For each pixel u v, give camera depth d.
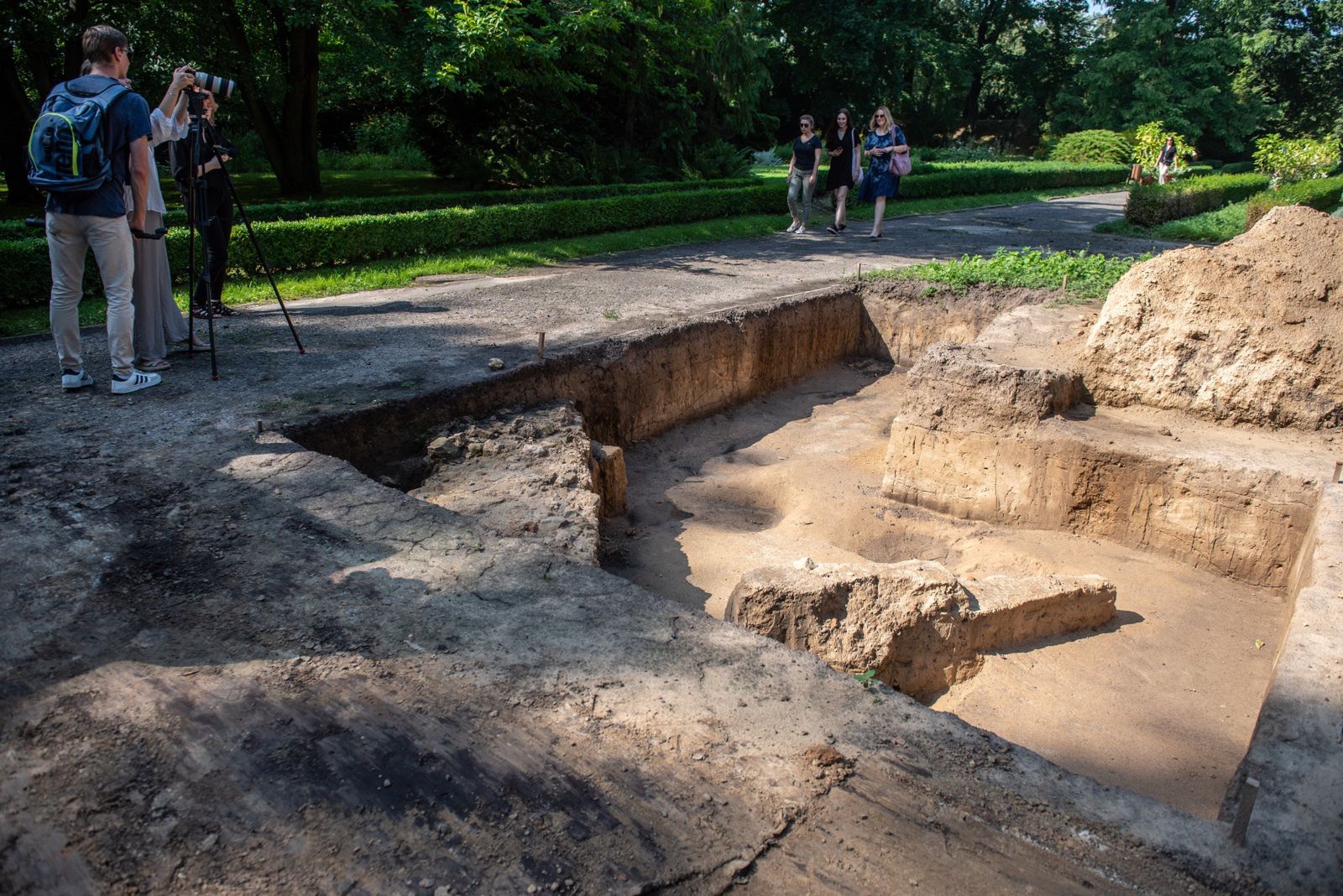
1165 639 5.11
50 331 7.49
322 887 2.19
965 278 10.50
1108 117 43.88
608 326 8.37
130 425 5.24
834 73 40.72
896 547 6.50
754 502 7.19
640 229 14.92
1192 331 6.70
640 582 5.55
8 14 12.63
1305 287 6.36
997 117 53.72
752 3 23.84
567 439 6.19
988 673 4.68
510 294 9.90
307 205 13.53
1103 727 4.24
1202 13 44.62
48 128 5.20
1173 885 2.32
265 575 3.64
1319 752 2.82
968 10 47.28
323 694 2.91
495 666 3.09
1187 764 3.93
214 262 8.09
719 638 3.33
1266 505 5.66
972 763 2.74
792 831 2.44
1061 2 47.34
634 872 2.28
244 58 15.45
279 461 4.78
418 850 2.31
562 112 19.73
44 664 3.01
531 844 2.35
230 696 2.88
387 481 5.54
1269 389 6.42
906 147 14.85
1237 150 44.22
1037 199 23.53
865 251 13.78
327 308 8.89
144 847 2.29
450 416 6.20
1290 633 3.54
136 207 5.62
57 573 3.59
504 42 14.97
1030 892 2.29
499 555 3.89
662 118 21.48
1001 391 6.79
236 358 6.85
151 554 3.78
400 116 25.28
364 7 13.91
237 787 2.50
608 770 2.62
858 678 3.15
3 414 5.38
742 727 2.84
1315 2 44.66
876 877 2.31
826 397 9.93
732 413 9.27
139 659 3.06
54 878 2.19
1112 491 6.30
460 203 15.39
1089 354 7.17
